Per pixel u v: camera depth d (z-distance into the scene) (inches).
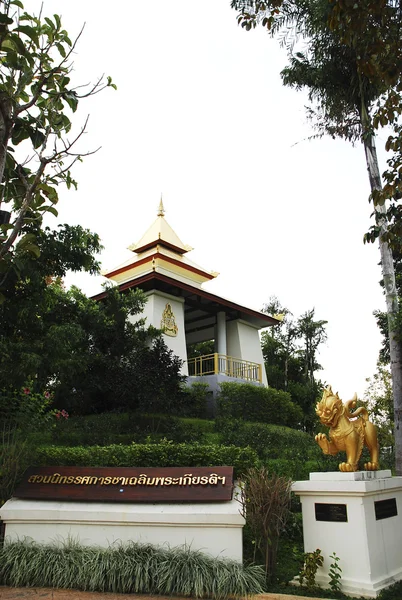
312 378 1250.6
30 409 499.2
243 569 245.9
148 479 292.0
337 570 245.9
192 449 344.8
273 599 226.7
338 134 614.9
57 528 279.0
